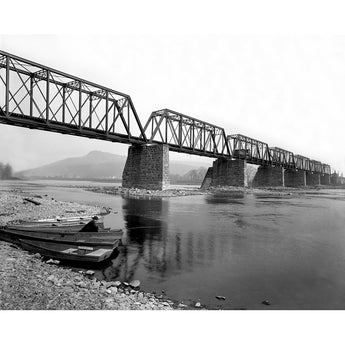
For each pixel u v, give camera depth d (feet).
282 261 35.40
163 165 157.58
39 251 35.40
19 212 61.87
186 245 42.78
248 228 57.57
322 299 24.58
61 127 121.39
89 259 32.60
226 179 240.12
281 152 357.20
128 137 154.61
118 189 168.55
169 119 182.39
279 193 204.85
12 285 22.79
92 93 140.36
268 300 24.17
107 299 22.40
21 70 108.17
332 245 43.83
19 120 105.40
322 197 169.07
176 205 99.71
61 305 20.49
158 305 22.54
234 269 32.22
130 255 37.29
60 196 138.82
